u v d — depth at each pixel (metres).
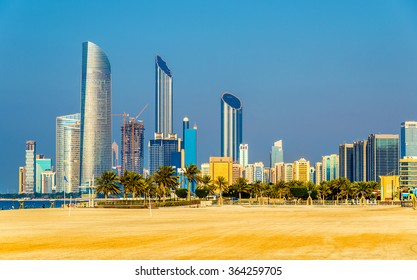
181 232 81.00
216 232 80.94
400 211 170.75
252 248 60.03
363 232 80.62
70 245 63.00
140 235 76.00
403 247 60.94
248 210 187.00
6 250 58.62
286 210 186.12
